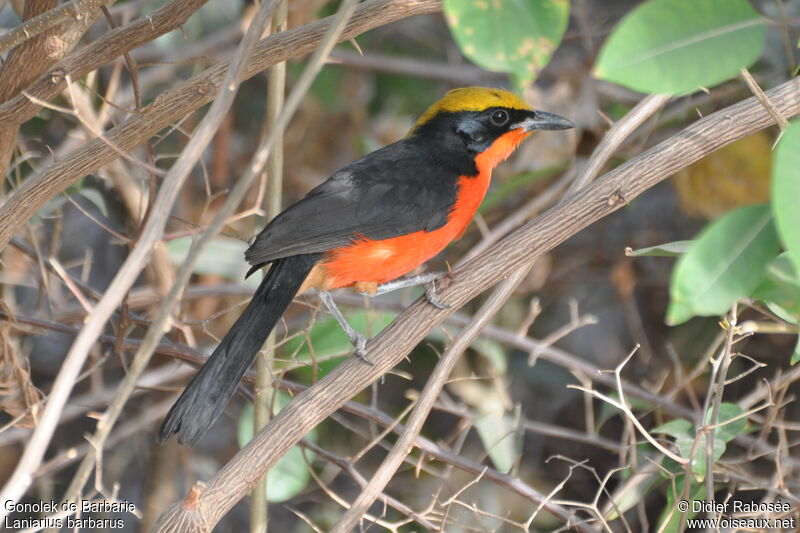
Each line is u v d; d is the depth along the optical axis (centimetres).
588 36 1376
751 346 1331
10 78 866
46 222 1490
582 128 1336
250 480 709
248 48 565
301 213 929
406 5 790
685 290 475
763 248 477
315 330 1156
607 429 1470
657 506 1350
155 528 667
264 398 910
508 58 459
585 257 1456
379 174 988
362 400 1420
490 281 778
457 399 1485
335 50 1524
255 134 1620
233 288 1196
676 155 724
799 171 407
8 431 1238
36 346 1497
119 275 520
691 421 1036
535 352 1089
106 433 521
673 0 461
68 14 775
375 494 762
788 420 1295
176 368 1195
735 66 468
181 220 1000
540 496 901
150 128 816
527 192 1410
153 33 826
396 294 1339
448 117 1047
